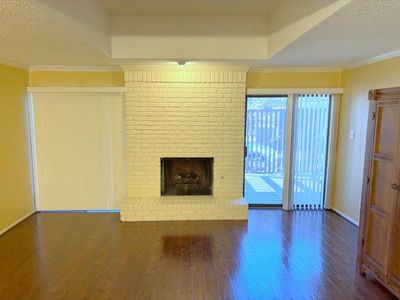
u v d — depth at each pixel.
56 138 4.62
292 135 4.73
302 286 2.73
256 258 3.25
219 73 4.41
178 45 3.59
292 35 2.77
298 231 4.01
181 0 3.07
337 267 3.07
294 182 4.87
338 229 4.09
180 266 3.07
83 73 4.56
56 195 4.75
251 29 3.61
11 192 4.12
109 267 3.04
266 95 4.71
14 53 3.39
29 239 3.72
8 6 1.86
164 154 4.55
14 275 2.88
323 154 4.83
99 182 4.74
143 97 4.41
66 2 2.30
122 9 3.34
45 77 4.54
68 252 3.37
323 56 3.58
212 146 4.57
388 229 2.52
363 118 4.04
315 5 2.24
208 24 3.58
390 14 1.98
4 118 3.96
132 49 3.58
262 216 4.59
